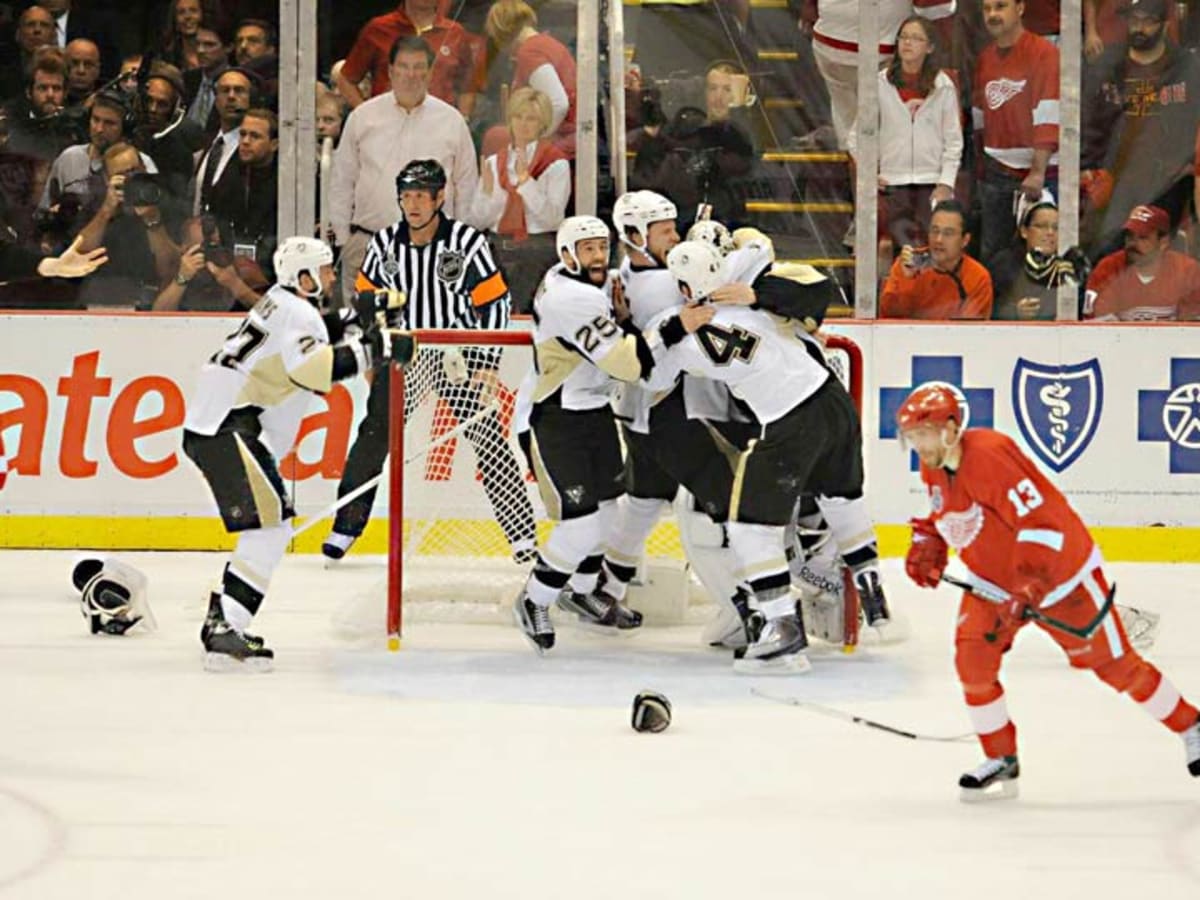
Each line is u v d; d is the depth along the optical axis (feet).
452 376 102.17
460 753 64.85
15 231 130.52
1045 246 131.44
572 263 83.15
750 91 132.77
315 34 128.98
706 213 87.56
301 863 50.19
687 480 85.56
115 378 125.59
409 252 114.21
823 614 89.20
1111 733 69.21
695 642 91.45
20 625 94.27
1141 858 51.42
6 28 128.77
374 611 91.45
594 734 68.39
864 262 130.72
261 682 78.89
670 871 49.60
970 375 126.52
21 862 50.21
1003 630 57.31
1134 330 126.41
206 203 130.21
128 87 129.49
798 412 80.59
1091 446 126.41
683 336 80.28
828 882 48.70
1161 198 131.64
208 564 119.34
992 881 48.96
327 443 125.49
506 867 49.88
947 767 63.10
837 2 131.13
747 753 65.16
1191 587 112.88
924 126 130.82
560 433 85.10
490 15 129.90
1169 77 131.03
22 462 125.70
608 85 131.13
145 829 53.88
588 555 85.87
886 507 126.62
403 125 130.00
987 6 130.00
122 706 73.20
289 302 81.92
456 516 109.09
